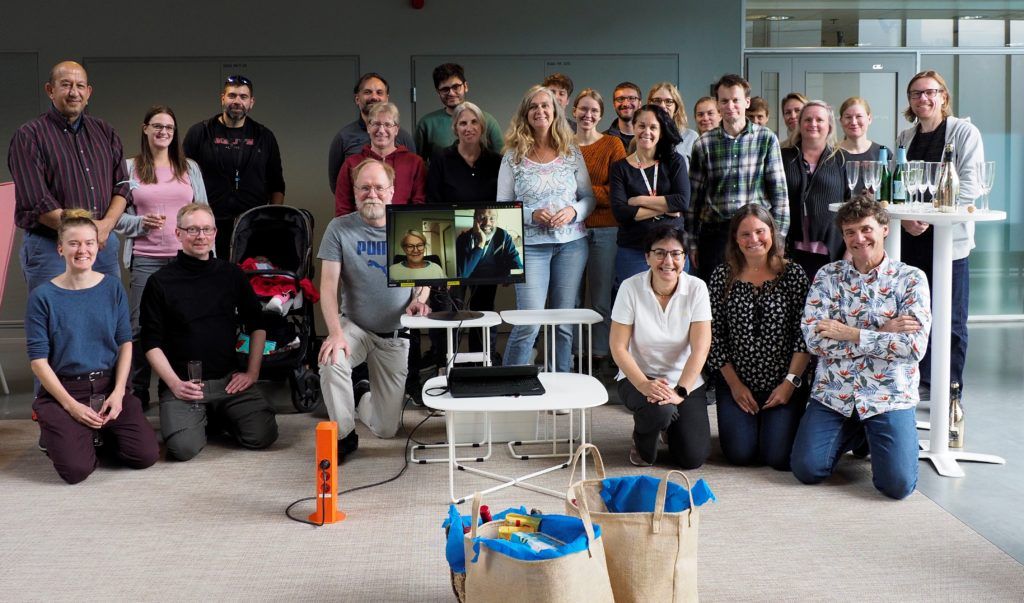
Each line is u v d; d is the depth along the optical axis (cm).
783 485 387
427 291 450
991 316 735
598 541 243
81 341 411
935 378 407
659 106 493
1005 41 720
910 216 388
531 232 487
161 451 443
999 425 465
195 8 692
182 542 334
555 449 424
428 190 518
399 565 313
